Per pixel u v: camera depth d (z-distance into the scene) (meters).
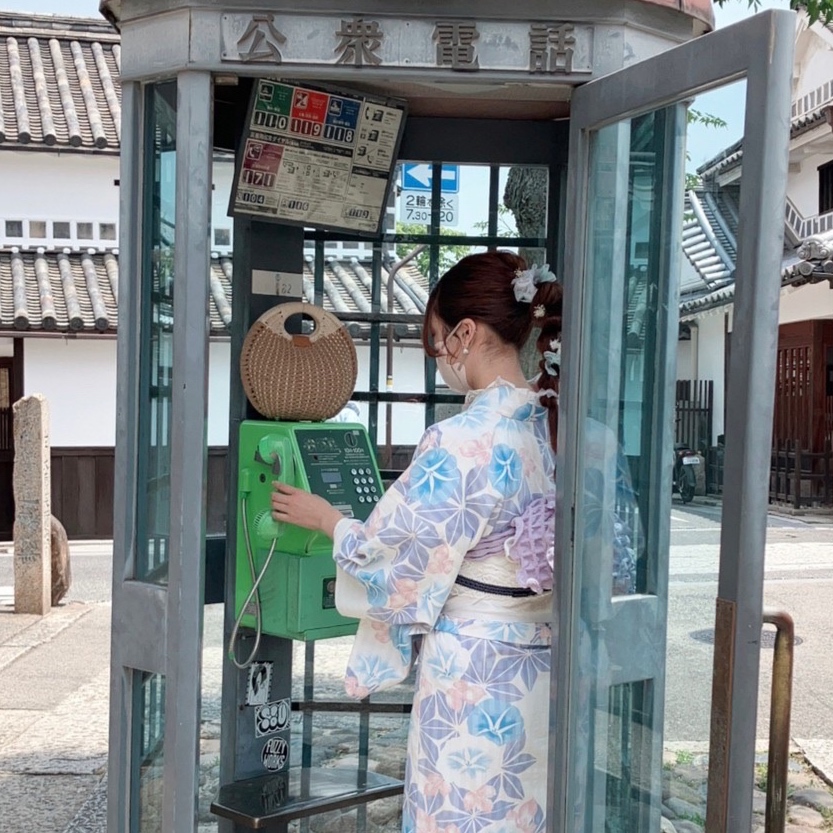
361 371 2.77
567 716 2.00
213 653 2.54
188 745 2.10
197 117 2.03
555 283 2.16
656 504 2.04
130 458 2.24
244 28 2.00
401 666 2.12
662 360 2.05
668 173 1.90
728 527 1.60
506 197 2.75
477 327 2.14
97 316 11.57
